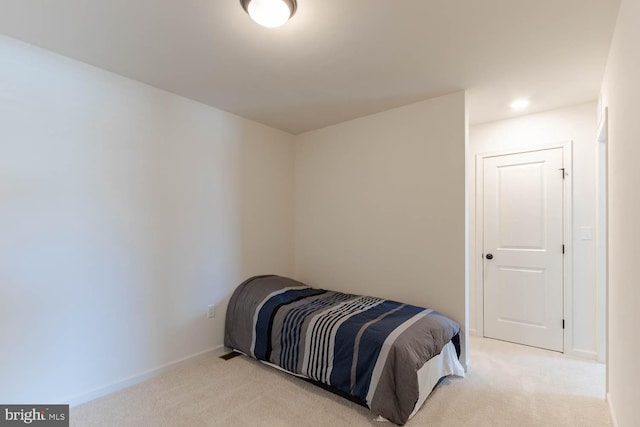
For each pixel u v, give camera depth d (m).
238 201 3.24
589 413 2.04
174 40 1.96
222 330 3.04
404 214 2.99
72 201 2.14
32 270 1.98
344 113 3.20
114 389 2.30
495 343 3.22
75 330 2.14
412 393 1.91
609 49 2.02
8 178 1.90
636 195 1.39
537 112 3.16
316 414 2.03
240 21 1.78
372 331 2.15
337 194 3.49
